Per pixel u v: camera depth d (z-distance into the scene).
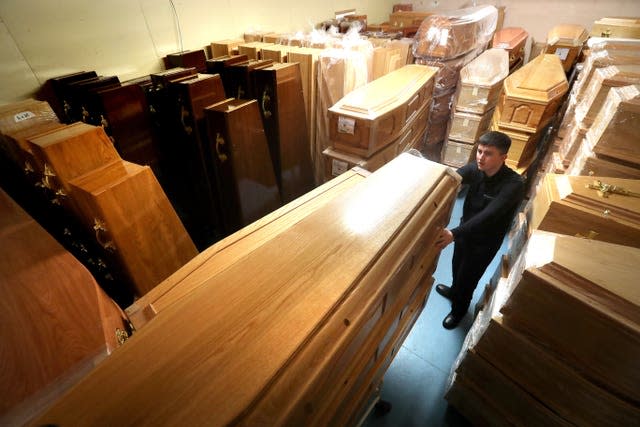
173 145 2.27
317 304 0.70
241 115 1.96
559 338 1.05
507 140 1.66
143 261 1.64
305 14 3.70
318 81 2.54
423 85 2.69
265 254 0.84
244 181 2.15
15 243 1.22
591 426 1.11
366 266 0.81
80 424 0.50
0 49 1.73
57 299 1.03
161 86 2.05
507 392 1.34
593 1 4.88
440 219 1.22
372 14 5.20
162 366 0.58
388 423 1.73
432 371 1.97
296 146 2.63
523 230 1.81
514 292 1.08
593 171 1.70
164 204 1.69
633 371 0.92
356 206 1.03
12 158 1.68
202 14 2.64
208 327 0.65
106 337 0.95
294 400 0.57
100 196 1.40
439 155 4.11
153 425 0.49
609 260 1.00
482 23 3.45
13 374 0.83
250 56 2.68
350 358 0.82
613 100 1.61
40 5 1.80
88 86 1.87
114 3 2.10
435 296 2.46
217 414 0.51
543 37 5.45
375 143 2.09
